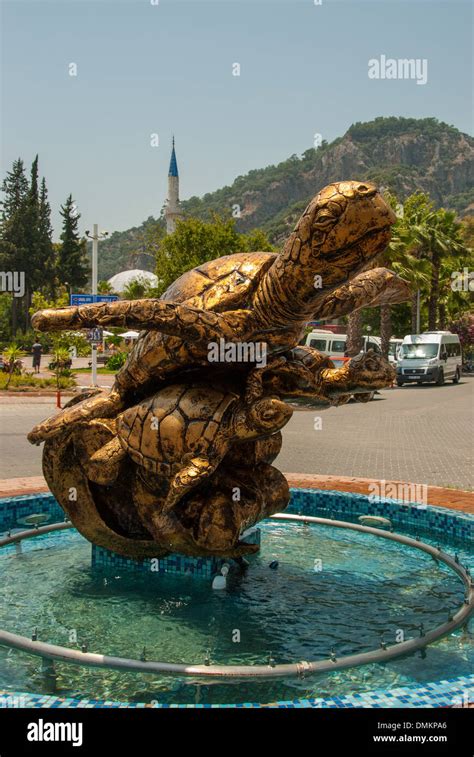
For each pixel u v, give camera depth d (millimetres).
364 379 4234
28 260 58375
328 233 3365
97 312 3771
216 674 3277
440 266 41062
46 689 3318
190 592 4645
